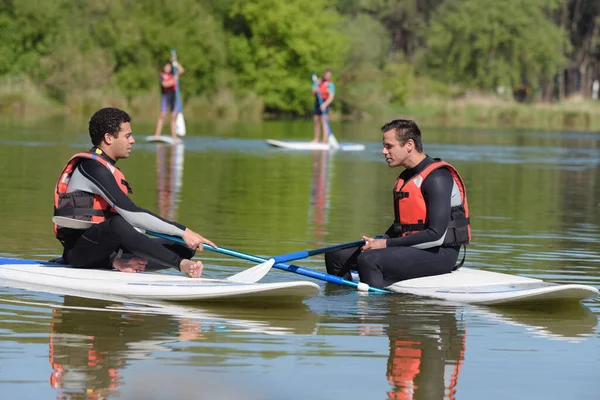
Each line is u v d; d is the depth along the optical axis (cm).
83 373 846
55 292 1201
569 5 13538
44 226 1791
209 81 9400
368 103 10038
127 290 1194
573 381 861
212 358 909
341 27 11375
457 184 1326
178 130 4775
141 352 921
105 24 9000
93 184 1243
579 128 8781
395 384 841
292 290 1150
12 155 3544
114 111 1260
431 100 10481
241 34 9669
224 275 1358
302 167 3566
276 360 908
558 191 2927
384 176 3278
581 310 1197
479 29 11712
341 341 991
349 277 1382
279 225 1945
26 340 952
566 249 1708
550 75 12462
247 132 6200
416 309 1168
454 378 864
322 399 794
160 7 9262
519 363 921
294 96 9719
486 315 1147
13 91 8019
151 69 8931
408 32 14162
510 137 6519
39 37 8881
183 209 2170
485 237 1847
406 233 1323
